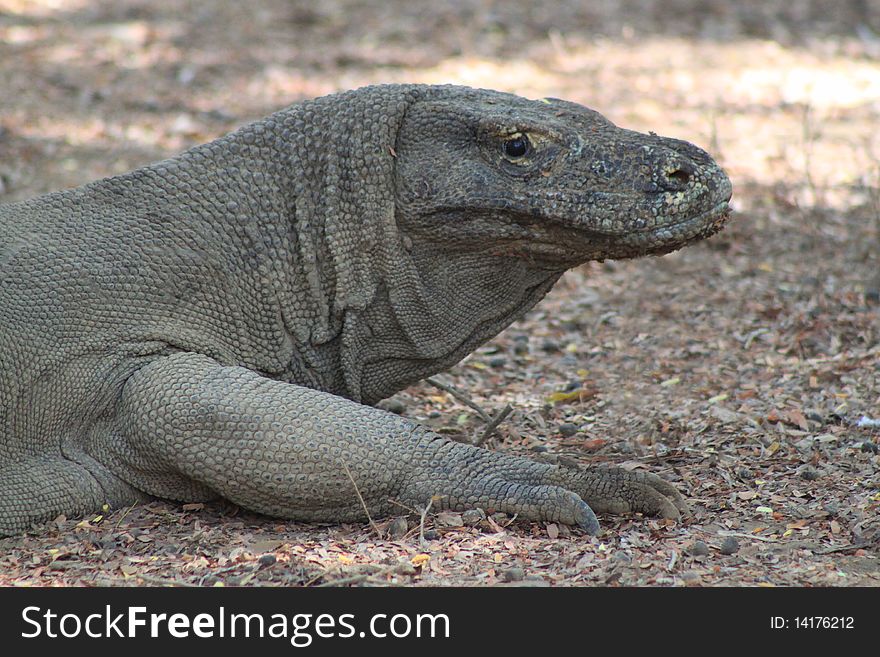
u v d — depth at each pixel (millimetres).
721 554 11945
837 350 18656
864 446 14750
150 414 12586
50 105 30328
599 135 13102
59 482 12766
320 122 13828
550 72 36469
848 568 11656
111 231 13320
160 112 30547
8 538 12570
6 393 12594
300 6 42062
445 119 13516
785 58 38656
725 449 14906
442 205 13305
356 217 13633
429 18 41531
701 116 32312
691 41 40406
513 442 15516
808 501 13305
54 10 40156
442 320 13914
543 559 11773
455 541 12125
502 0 44281
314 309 13797
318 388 14055
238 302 13531
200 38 37750
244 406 12469
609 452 15039
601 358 19047
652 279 22094
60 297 12883
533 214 12969
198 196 13586
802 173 27219
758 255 22906
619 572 11383
